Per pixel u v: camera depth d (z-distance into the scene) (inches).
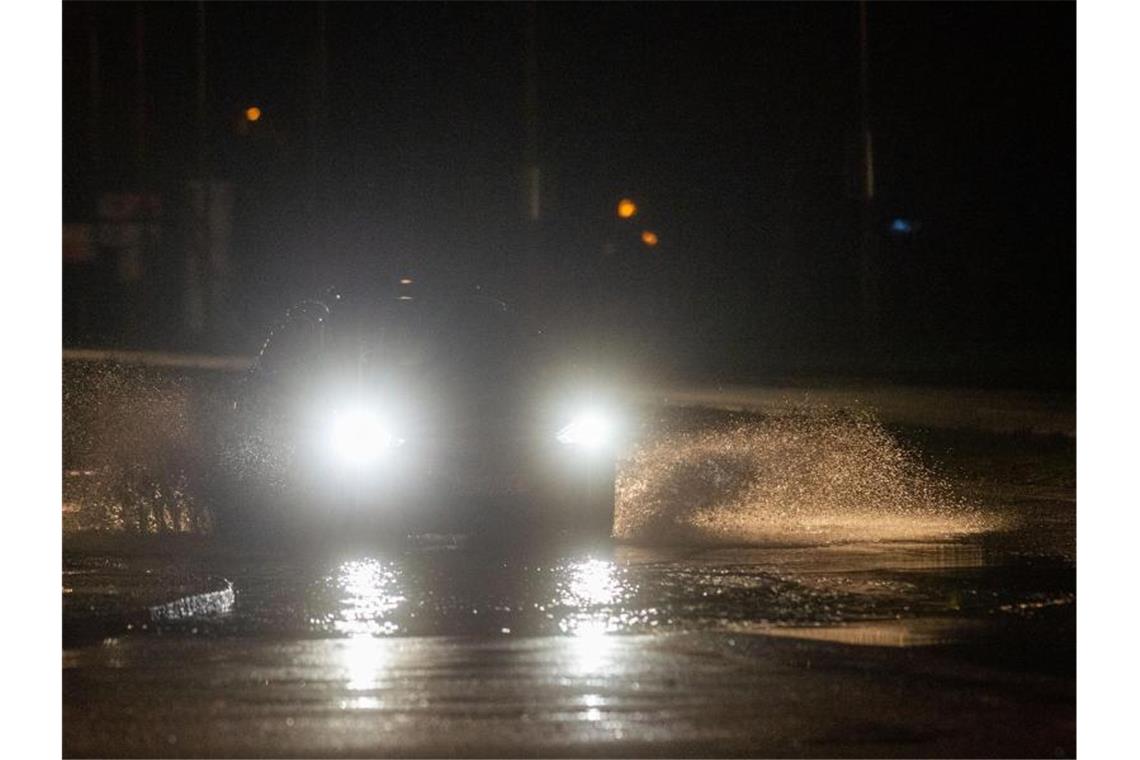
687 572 1189.7
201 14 5511.8
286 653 918.4
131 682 852.0
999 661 902.4
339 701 811.4
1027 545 1326.3
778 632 977.5
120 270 5595.5
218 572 1189.7
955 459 1990.7
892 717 784.9
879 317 5733.3
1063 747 740.0
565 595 1095.6
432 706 800.9
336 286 1550.2
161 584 1138.0
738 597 1090.7
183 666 887.7
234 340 4938.5
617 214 4778.5
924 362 4160.9
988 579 1164.5
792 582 1148.5
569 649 928.3
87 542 1333.7
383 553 1283.2
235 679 857.5
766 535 1376.7
